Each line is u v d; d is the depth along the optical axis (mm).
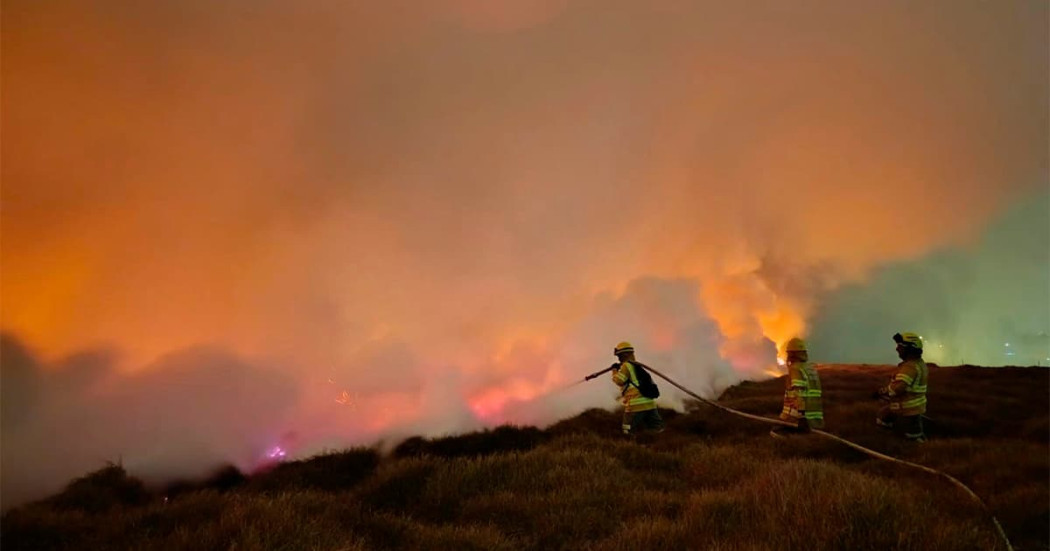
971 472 7004
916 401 9188
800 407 9828
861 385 14750
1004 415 10820
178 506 5922
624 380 10523
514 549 5008
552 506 5992
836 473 6195
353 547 4762
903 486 6512
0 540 5555
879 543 4535
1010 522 5383
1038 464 6910
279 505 5590
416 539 5219
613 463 7395
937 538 4562
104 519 6105
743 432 10484
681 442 9648
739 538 4848
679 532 5031
